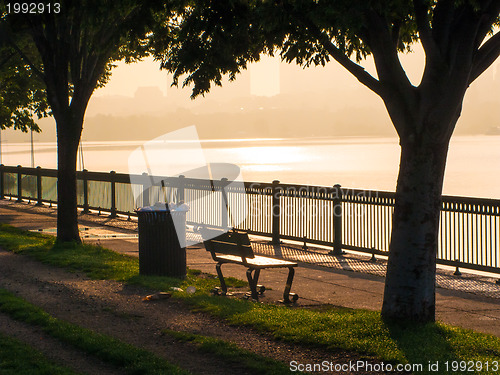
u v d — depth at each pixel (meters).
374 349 6.75
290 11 8.05
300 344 7.15
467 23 7.18
